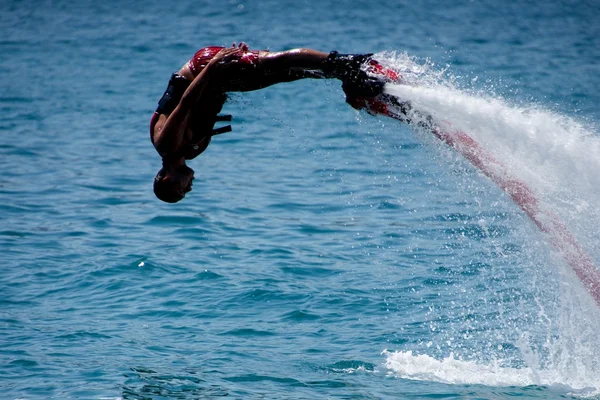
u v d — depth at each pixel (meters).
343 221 41.03
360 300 30.95
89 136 61.47
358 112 23.80
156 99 76.38
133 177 49.97
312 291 31.73
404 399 22.55
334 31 114.38
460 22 127.00
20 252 35.97
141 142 59.94
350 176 49.50
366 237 38.47
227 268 34.16
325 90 77.94
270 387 23.16
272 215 42.22
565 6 147.12
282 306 30.23
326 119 66.06
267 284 32.19
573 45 107.81
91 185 47.94
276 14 131.75
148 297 30.91
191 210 42.91
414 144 57.09
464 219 40.84
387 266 34.72
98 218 41.38
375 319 29.22
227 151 56.66
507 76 83.19
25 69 92.06
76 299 30.70
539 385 24.02
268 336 27.50
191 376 23.80
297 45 102.31
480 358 26.03
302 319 29.12
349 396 22.64
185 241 37.91
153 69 91.94
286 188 47.25
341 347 26.70
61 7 145.25
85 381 23.12
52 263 34.56
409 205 43.53
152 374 23.84
